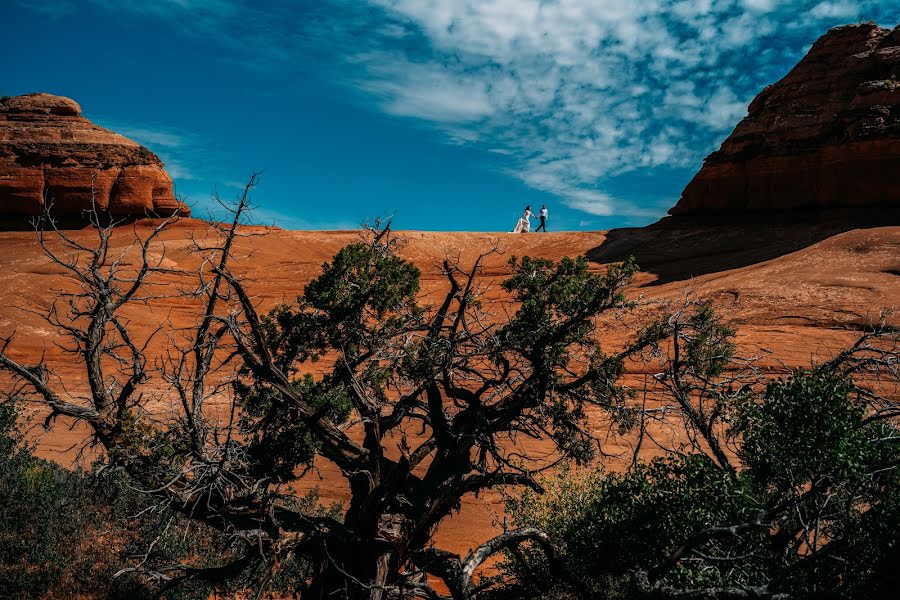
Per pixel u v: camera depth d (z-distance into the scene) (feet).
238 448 26.37
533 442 49.98
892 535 15.93
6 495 35.04
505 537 19.39
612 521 20.20
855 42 137.90
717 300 92.38
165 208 166.09
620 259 134.51
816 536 17.37
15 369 24.62
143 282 25.88
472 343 30.73
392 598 25.45
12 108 173.68
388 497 24.47
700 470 19.35
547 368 27.99
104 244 25.62
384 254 31.96
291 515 26.43
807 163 134.62
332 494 47.19
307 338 31.17
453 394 29.68
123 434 25.14
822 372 20.17
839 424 17.57
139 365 25.57
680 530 18.69
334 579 25.14
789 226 131.54
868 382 47.91
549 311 29.94
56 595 28.78
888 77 130.72
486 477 27.63
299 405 26.40
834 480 17.58
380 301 31.86
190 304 103.04
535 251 148.87
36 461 41.06
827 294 87.45
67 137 167.22
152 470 25.05
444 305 31.65
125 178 164.66
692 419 24.22
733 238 132.26
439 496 26.30
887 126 123.34
